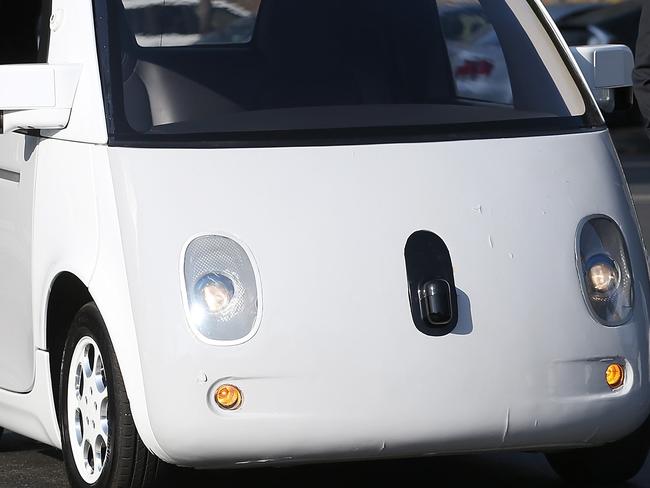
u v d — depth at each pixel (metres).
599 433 10.66
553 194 10.82
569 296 10.54
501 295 10.38
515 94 11.69
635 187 33.00
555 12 43.16
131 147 10.65
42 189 11.45
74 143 11.06
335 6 11.89
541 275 10.50
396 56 11.72
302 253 10.16
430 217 10.45
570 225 10.72
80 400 11.27
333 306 10.09
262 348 9.99
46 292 11.31
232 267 10.09
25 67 11.04
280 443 10.06
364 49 11.69
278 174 10.48
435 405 10.18
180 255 10.13
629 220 11.07
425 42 11.84
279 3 11.75
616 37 42.31
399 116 11.17
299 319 10.04
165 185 10.38
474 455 13.27
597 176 11.09
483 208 10.58
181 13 11.49
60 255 11.04
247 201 10.30
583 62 13.03
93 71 11.09
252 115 10.98
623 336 10.65
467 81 11.70
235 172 10.45
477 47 11.91
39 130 11.65
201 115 10.93
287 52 11.54
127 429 10.51
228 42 11.51
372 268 10.21
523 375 10.35
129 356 10.22
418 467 12.85
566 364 10.46
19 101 11.00
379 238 10.30
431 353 10.17
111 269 10.41
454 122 11.21
